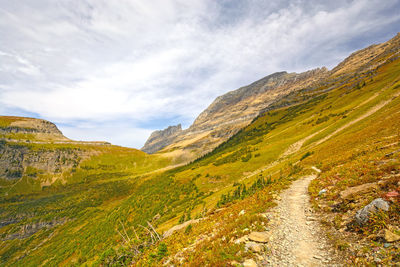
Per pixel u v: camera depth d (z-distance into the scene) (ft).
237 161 470.39
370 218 29.09
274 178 174.70
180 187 466.29
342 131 265.34
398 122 114.93
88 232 475.31
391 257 22.09
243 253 31.48
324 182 65.87
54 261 400.26
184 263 37.60
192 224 76.13
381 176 44.39
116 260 62.85
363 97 464.65
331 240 31.37
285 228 39.68
